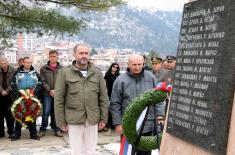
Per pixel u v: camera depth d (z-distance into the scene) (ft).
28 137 32.14
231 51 8.95
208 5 10.03
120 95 17.72
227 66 9.02
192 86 10.35
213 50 9.59
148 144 14.97
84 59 20.18
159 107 17.13
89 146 20.67
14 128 32.45
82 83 20.26
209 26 9.89
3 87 31.45
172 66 29.86
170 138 11.34
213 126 9.27
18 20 39.09
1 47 40.60
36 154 26.71
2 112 31.96
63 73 20.24
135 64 17.51
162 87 14.55
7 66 31.68
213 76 9.46
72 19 39.58
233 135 8.73
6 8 38.70
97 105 20.72
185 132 10.44
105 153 26.81
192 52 10.57
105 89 20.90
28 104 30.42
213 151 9.18
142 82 17.70
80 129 20.34
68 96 20.22
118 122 17.58
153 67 30.76
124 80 17.66
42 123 32.30
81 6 39.42
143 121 14.88
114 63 33.47
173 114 11.21
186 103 10.55
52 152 27.30
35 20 38.75
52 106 32.37
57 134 32.19
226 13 9.27
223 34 9.28
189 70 10.61
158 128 16.58
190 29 10.85
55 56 31.89
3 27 39.37
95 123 20.57
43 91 31.91
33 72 31.30
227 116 8.86
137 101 14.64
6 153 26.94
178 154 10.72
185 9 11.27
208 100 9.56
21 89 30.71
